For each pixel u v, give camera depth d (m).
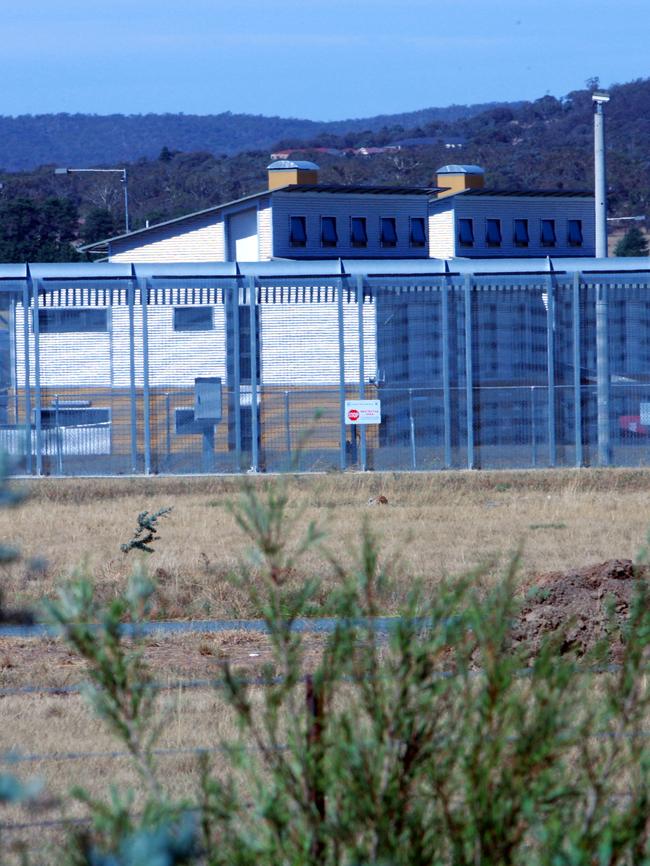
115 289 146.38
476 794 19.84
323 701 20.89
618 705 22.38
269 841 20.12
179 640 53.12
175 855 14.35
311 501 107.38
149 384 146.25
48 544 82.56
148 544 81.31
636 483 125.94
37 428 139.12
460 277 144.25
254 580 62.41
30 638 54.94
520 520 95.12
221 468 141.38
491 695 20.28
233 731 37.44
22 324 147.50
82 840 18.11
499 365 144.50
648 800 21.56
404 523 93.19
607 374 142.50
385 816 19.83
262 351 147.38
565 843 19.95
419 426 143.00
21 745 38.38
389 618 46.75
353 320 147.62
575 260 147.12
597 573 51.12
